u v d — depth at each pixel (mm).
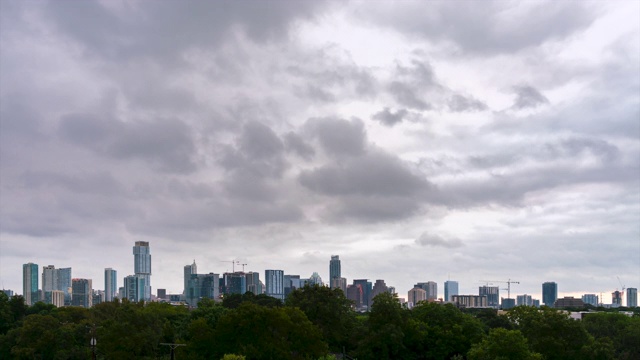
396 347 130875
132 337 117188
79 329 136875
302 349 116438
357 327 141375
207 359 113250
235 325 114250
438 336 136500
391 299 139375
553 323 123812
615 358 127938
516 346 109562
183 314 161500
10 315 151000
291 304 149625
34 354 125938
